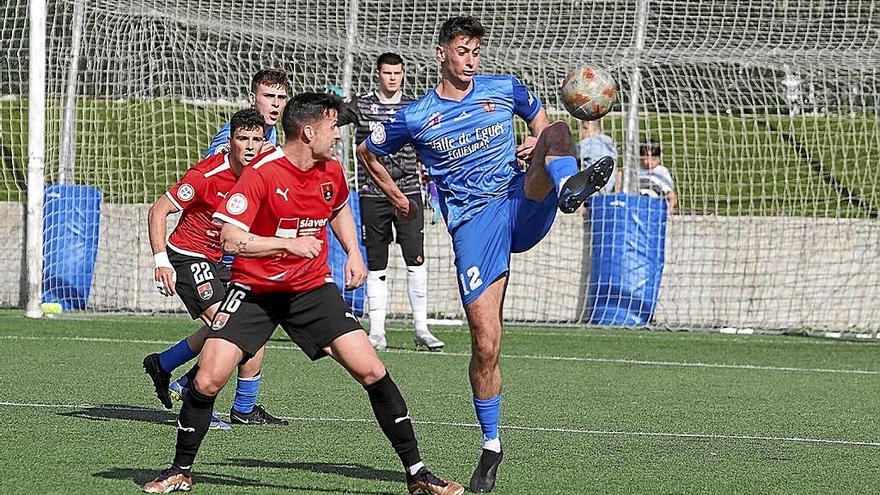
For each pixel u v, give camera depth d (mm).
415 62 40000
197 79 41781
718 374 27547
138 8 40156
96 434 18125
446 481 14227
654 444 18406
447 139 15977
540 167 15219
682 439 18906
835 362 30438
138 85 41469
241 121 18375
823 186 42062
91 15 40844
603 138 38688
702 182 42062
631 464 16719
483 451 15039
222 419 20109
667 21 39156
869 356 31859
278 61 41031
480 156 15992
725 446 18344
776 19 39031
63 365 26422
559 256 39469
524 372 27281
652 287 38500
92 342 31000
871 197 41844
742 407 22531
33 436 17812
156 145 42656
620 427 20000
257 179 13812
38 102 37000
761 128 42656
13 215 40688
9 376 24438
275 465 16141
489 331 15078
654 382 25906
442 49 16109
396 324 38250
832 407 22781
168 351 19734
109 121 41594
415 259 30953
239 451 17141
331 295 14367
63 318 37188
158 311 39969
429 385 24641
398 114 16281
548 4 39656
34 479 14680
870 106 42812
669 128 42844
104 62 41156
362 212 30609
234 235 13586
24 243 40656
